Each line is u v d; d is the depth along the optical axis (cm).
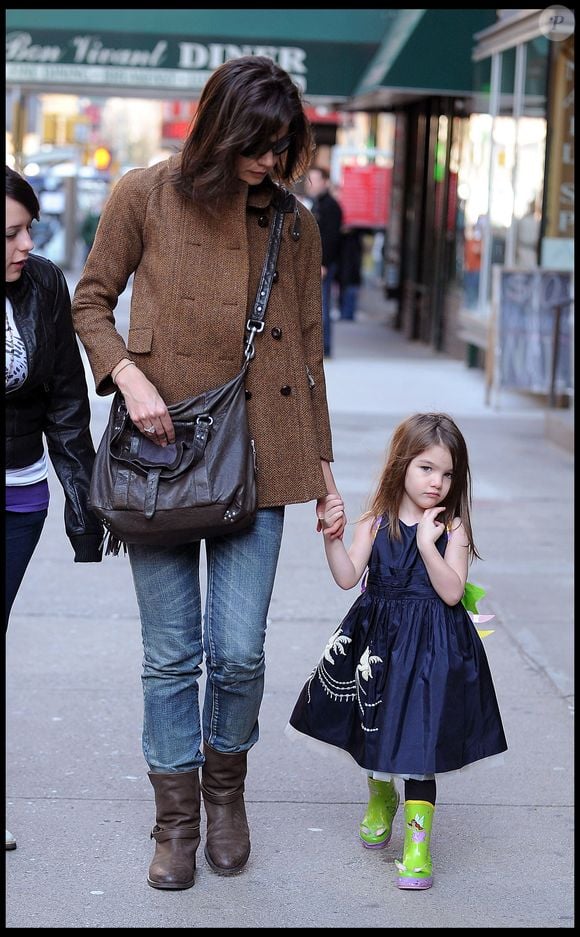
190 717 383
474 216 1619
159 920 359
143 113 7025
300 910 368
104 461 363
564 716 531
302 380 384
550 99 1295
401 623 383
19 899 370
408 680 377
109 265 374
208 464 357
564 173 1304
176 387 370
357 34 1708
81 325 371
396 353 1816
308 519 859
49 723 505
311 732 395
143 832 417
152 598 377
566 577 734
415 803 384
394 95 1877
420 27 1600
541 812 444
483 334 1458
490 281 1511
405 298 2172
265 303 375
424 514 389
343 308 2395
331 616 651
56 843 407
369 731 380
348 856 405
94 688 545
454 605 388
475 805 449
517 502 909
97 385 372
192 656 382
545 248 1317
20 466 374
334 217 1648
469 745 380
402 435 394
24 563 383
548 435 1145
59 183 3688
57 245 3684
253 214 377
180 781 383
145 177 373
